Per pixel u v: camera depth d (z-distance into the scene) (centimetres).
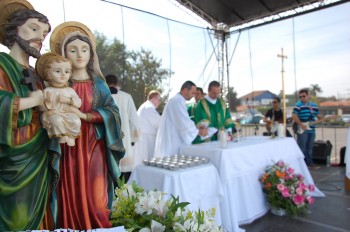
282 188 307
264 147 331
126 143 341
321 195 385
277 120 604
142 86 1021
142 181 251
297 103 574
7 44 94
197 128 364
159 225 117
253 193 310
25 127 88
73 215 98
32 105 84
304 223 296
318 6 554
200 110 398
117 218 128
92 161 104
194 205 236
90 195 101
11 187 83
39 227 91
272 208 323
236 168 283
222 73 724
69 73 91
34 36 92
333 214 320
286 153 369
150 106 457
